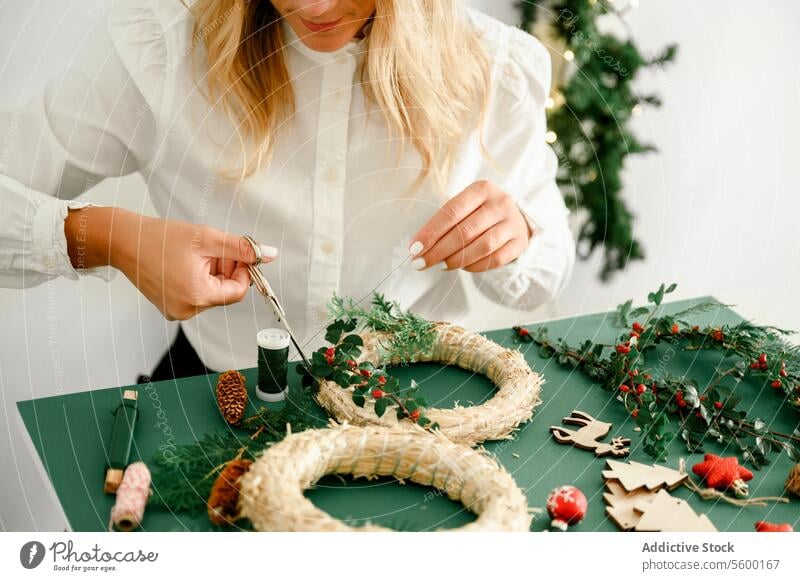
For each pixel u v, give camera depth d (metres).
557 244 1.77
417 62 1.61
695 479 1.17
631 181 2.87
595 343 1.55
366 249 1.77
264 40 1.54
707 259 3.04
